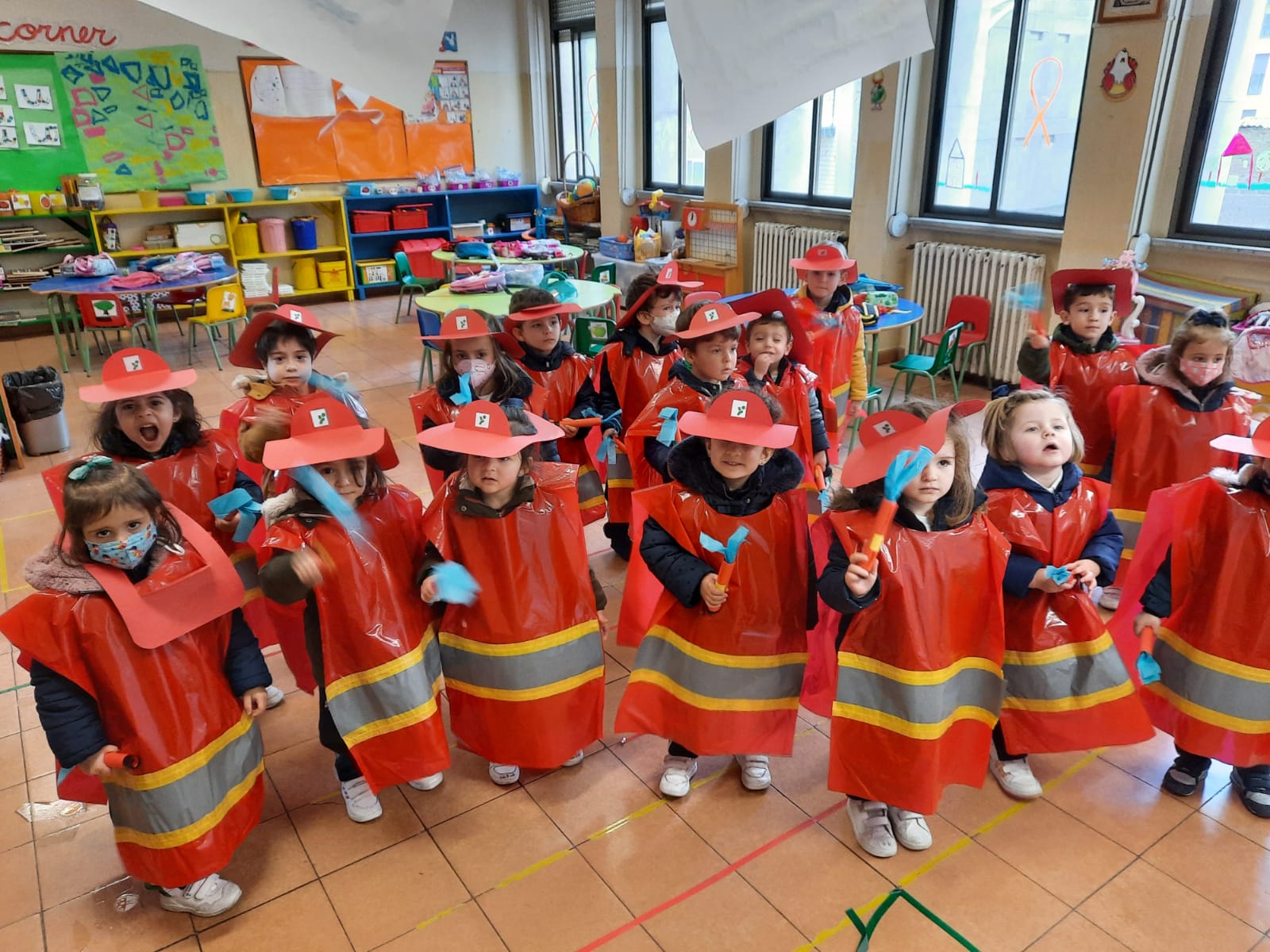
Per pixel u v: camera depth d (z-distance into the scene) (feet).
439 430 6.44
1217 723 6.69
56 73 23.29
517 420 6.63
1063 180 16.87
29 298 24.66
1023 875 6.50
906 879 6.48
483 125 30.48
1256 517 6.39
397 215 28.71
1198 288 14.73
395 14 2.78
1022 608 6.77
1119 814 7.11
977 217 18.42
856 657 6.32
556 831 7.04
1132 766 7.66
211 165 26.02
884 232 19.26
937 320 19.08
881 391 15.64
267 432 6.83
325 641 6.30
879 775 6.35
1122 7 14.24
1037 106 16.84
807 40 3.56
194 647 5.81
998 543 6.28
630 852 6.80
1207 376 8.45
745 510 6.51
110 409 7.22
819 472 9.16
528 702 6.82
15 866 6.83
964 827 6.98
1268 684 6.49
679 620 6.91
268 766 7.88
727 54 3.57
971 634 6.43
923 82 18.42
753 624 6.67
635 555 7.17
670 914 6.23
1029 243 17.39
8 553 12.05
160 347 23.29
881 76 18.38
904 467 5.45
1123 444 8.98
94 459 5.46
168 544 5.73
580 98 30.22
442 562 6.54
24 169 23.48
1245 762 6.71
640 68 25.77
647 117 26.27
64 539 5.44
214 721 5.94
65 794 5.96
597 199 29.25
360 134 28.19
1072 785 7.44
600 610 7.29
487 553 6.63
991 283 17.79
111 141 24.45
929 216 19.25
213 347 21.53
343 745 6.92
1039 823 7.01
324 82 26.99
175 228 25.62
